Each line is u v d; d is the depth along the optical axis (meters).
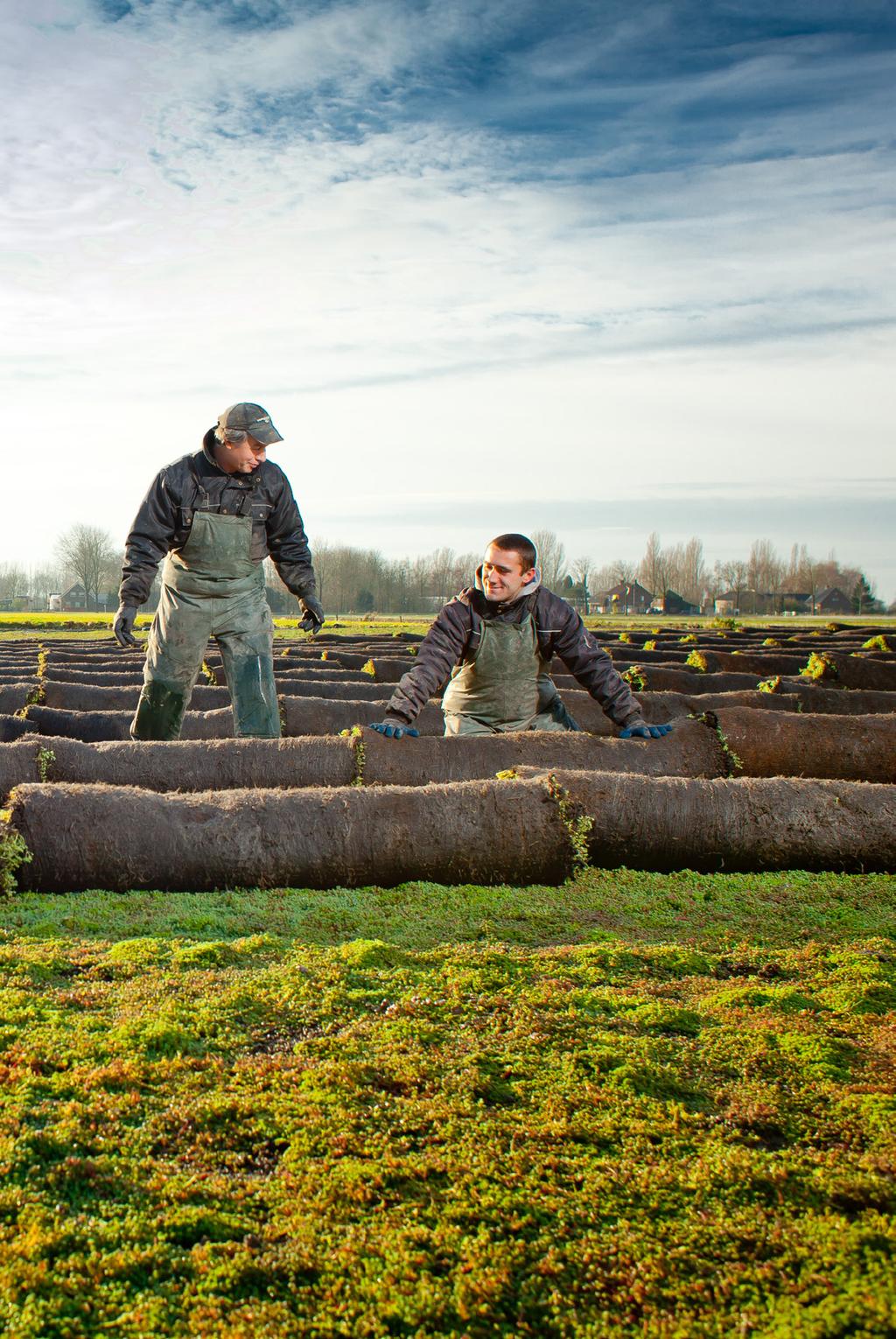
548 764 5.86
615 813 4.73
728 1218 2.03
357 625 45.59
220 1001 3.05
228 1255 1.92
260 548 6.91
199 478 6.60
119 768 5.74
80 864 4.30
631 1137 2.33
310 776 5.77
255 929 3.94
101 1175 2.15
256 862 4.40
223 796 4.59
